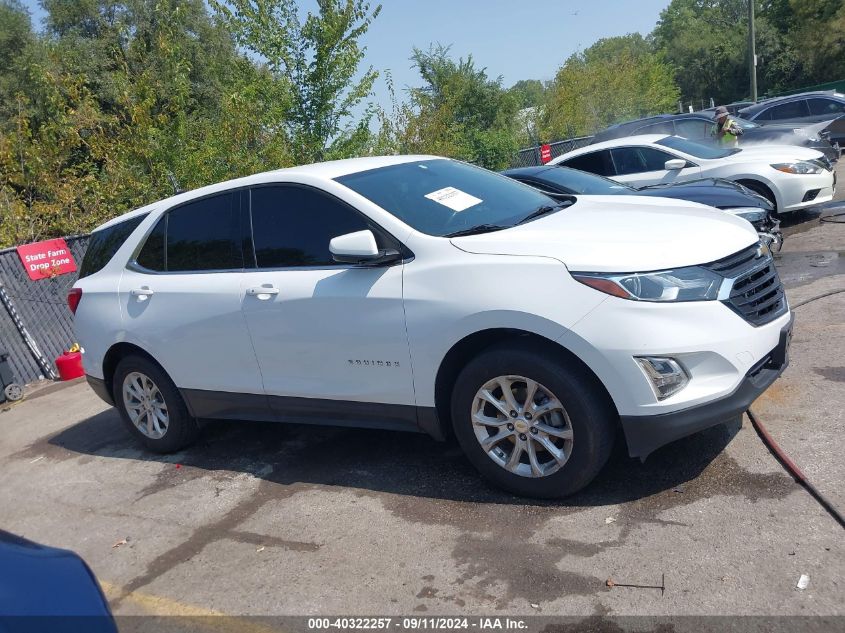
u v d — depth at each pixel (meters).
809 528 3.18
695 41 64.00
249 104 12.47
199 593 3.54
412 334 3.91
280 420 4.74
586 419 3.53
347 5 12.84
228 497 4.54
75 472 5.50
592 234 3.83
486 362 3.73
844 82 42.34
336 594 3.33
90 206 11.75
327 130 13.38
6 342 8.35
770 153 9.76
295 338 4.38
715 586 2.93
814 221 9.95
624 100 31.64
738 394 3.49
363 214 4.20
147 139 11.80
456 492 4.06
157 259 5.21
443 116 17.45
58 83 12.31
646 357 3.37
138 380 5.47
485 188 4.80
